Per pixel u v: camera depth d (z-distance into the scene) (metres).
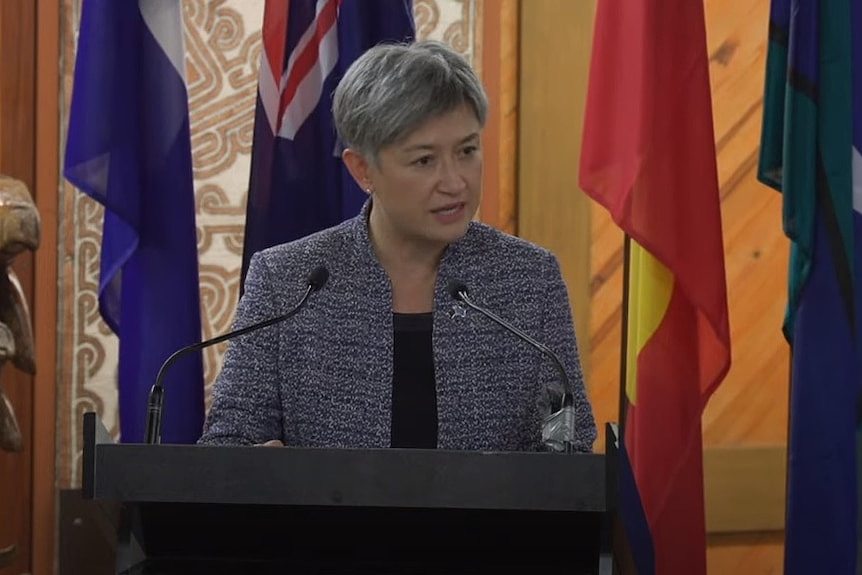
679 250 9.48
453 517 6.25
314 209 10.70
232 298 13.88
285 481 5.91
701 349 9.76
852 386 9.20
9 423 11.80
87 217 13.67
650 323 9.70
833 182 9.21
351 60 10.57
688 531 9.66
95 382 13.76
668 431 9.66
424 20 13.80
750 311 14.09
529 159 13.83
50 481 13.70
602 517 5.96
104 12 10.56
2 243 11.06
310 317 8.11
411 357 8.06
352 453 5.90
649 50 9.54
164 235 10.66
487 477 5.83
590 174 9.71
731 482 14.10
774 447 14.14
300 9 10.73
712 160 9.61
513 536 6.33
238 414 7.98
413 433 7.93
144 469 5.95
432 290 8.24
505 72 13.83
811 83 9.23
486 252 8.27
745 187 14.01
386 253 8.27
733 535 14.15
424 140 7.65
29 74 13.44
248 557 6.52
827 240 9.23
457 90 7.68
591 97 9.76
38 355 13.59
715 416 14.14
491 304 8.11
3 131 13.37
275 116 10.81
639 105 9.54
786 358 14.14
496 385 7.98
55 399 13.70
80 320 13.71
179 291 10.66
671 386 9.68
